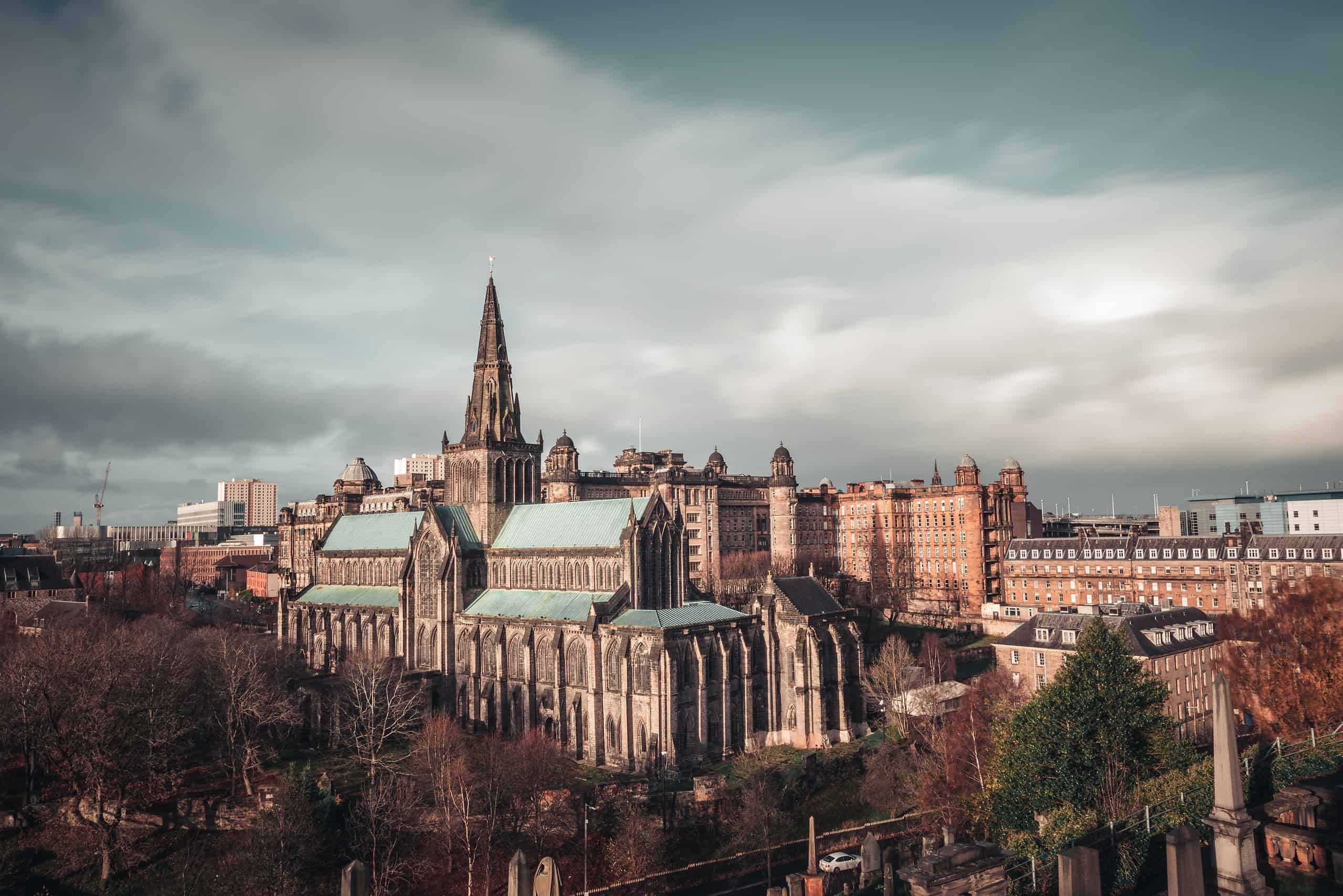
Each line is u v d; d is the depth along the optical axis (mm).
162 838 99562
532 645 138875
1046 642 145250
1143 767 70125
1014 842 57719
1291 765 64938
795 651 136125
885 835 99938
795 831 102562
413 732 133250
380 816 93062
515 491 167000
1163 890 51219
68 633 127750
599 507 147000
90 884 91938
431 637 158625
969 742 98188
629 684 125062
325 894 85750
